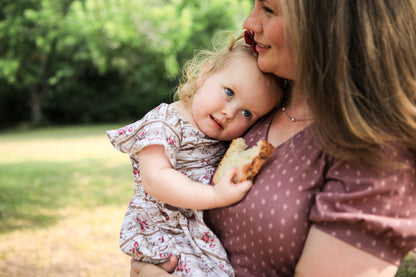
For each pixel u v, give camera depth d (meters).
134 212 1.60
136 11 22.39
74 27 23.08
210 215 1.49
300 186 1.25
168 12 22.42
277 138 1.43
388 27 1.11
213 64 1.54
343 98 1.11
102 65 25.47
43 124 28.59
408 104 1.11
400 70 1.12
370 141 1.09
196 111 1.52
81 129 24.70
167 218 1.54
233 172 1.37
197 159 1.56
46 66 27.33
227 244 1.44
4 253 5.02
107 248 5.22
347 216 1.10
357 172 1.14
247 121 1.50
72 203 7.21
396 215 1.11
